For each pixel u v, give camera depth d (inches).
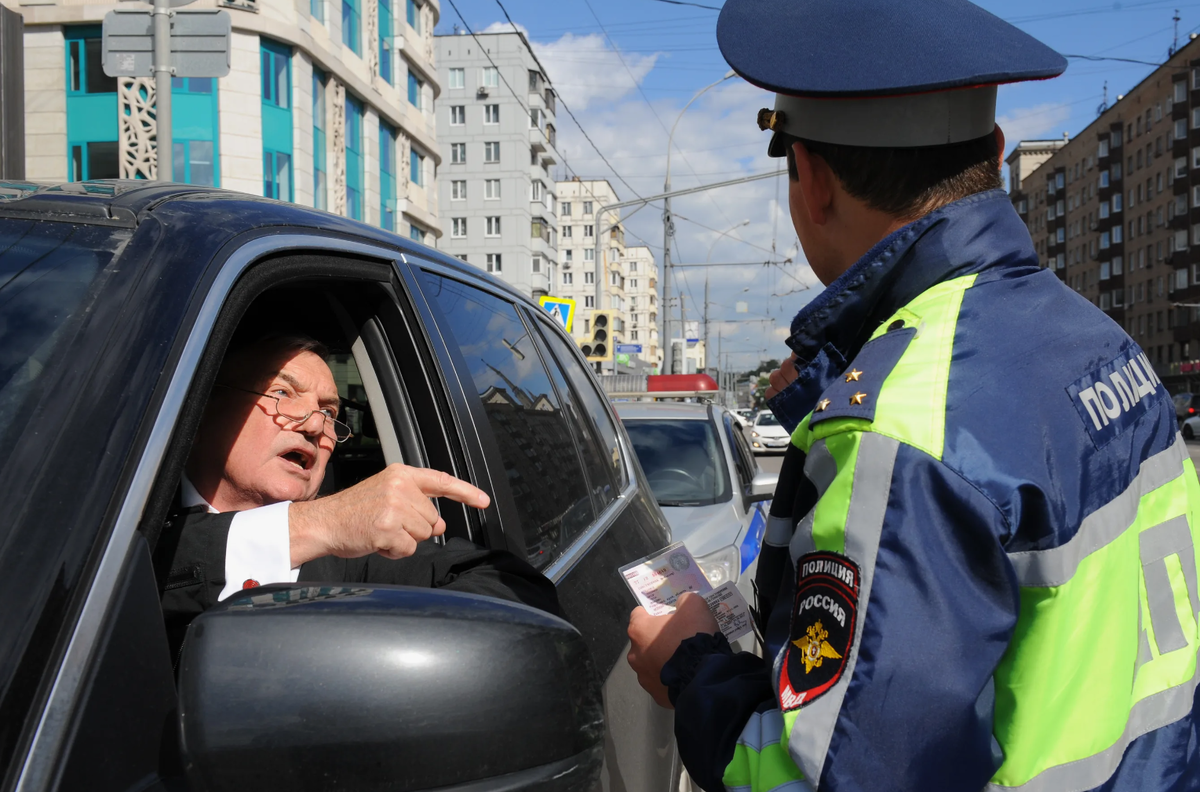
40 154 903.7
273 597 36.6
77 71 907.4
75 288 41.5
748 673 43.5
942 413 36.6
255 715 32.9
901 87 40.1
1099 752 37.4
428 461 64.6
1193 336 2362.2
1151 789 38.9
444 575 59.3
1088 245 3016.7
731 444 223.3
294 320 71.7
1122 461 39.6
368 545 47.2
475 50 2306.8
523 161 2308.1
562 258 3639.3
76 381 37.8
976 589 35.0
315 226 56.1
